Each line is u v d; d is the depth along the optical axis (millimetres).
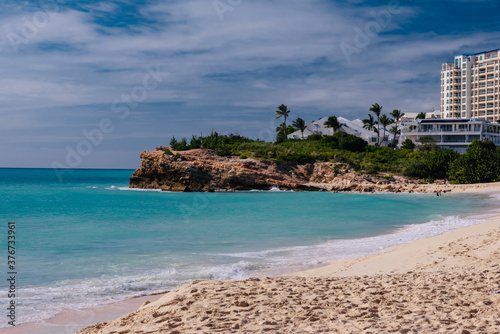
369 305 7352
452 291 8234
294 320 6547
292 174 80438
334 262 15203
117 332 6551
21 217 37219
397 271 12062
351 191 73188
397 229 25344
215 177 76125
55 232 26500
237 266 14852
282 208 44375
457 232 20562
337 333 5805
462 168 74625
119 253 18281
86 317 9531
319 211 40031
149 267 15117
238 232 25562
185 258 16781
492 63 153375
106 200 59156
